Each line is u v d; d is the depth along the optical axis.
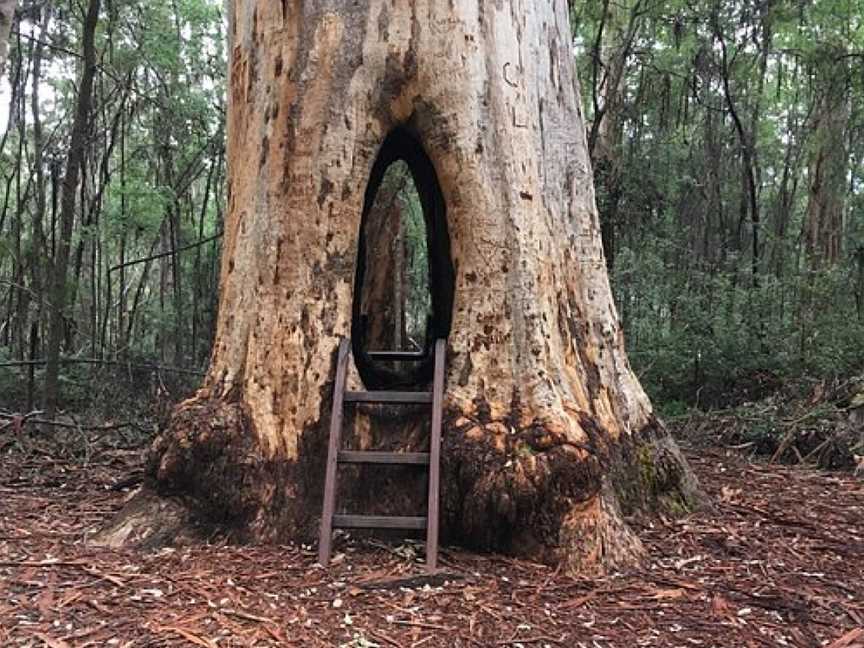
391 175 11.09
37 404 13.50
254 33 5.44
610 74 16.56
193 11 17.59
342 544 4.74
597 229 6.05
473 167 5.20
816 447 9.12
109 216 17.56
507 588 4.27
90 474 7.59
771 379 12.65
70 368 13.82
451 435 4.84
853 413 9.72
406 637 3.65
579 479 4.69
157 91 18.39
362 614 3.87
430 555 4.42
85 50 10.89
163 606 3.89
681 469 6.16
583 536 4.63
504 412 4.93
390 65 5.22
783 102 24.77
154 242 18.94
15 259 15.96
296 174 5.17
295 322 5.09
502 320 5.09
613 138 15.80
